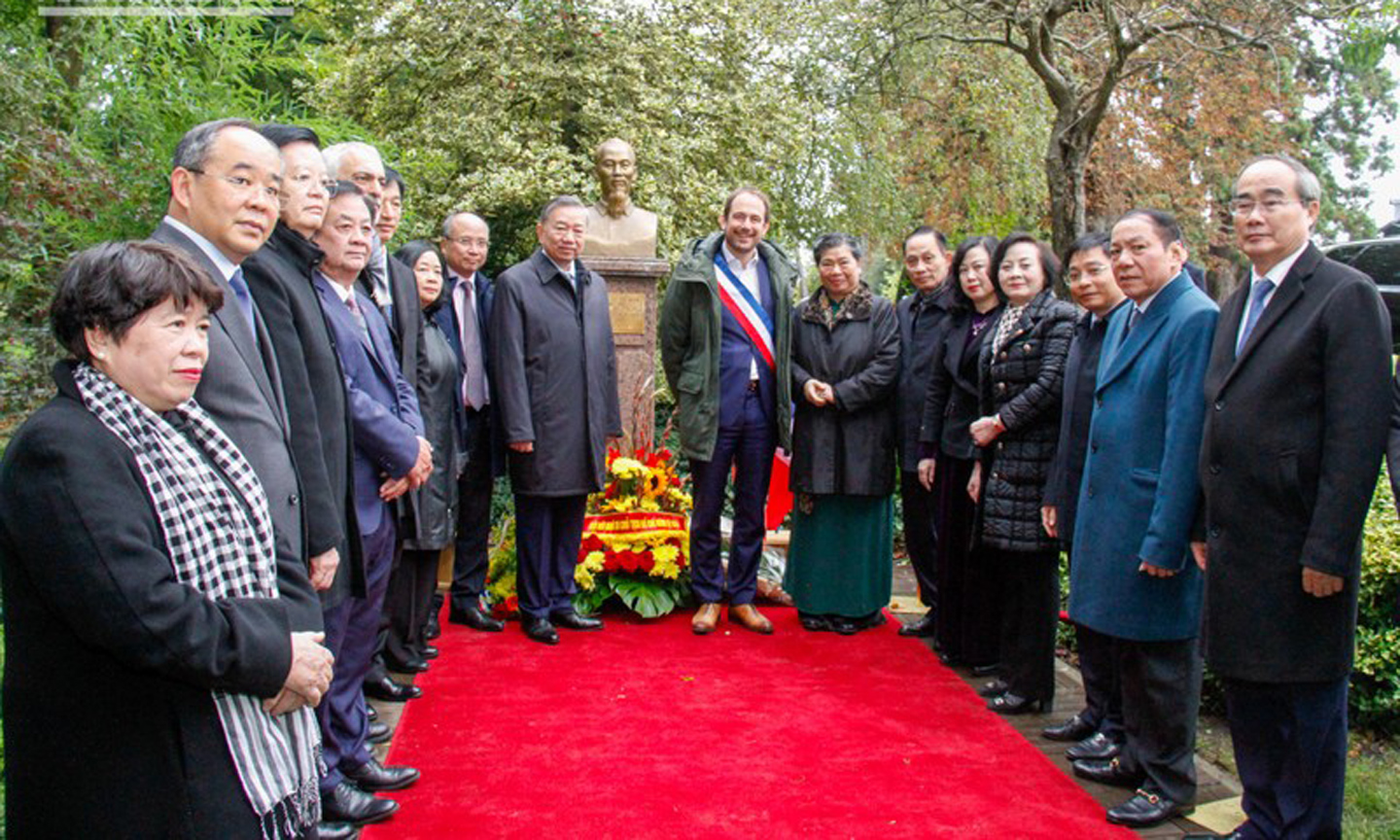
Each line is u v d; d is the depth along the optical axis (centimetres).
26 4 443
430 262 383
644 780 298
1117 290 310
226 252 199
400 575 373
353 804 270
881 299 450
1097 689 330
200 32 489
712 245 446
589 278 443
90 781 148
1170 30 634
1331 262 236
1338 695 239
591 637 443
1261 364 237
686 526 492
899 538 659
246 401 193
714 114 951
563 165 861
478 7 896
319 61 975
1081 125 680
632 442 571
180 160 194
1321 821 241
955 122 1098
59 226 417
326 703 269
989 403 374
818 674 399
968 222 1153
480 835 264
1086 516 296
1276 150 1140
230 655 150
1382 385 224
